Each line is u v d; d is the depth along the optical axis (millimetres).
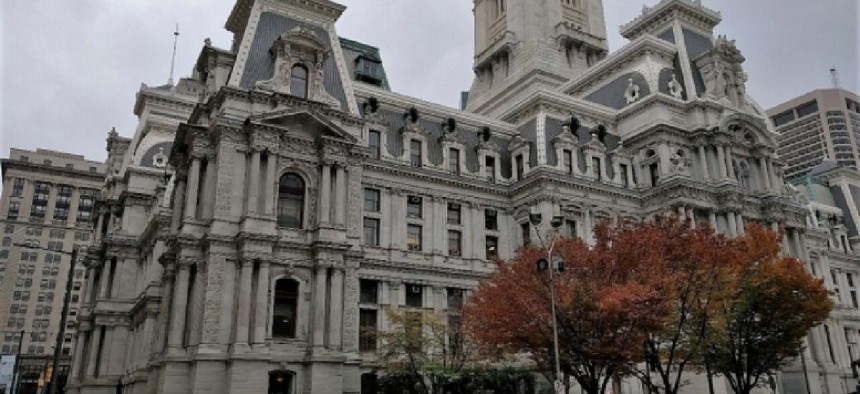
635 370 60562
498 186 94062
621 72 114688
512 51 144250
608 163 100750
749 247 63281
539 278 56344
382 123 88125
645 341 56219
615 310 51406
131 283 105438
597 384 55969
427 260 86062
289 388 67062
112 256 105625
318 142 75500
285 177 74125
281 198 73188
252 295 66938
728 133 103688
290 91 76438
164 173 103688
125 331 103375
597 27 148125
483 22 158000
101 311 102438
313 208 73625
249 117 71062
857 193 161750
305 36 78750
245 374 63594
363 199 84500
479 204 92562
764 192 105875
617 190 97375
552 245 55500
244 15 89000
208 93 80438
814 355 103562
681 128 102250
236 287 67125
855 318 134125
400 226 85500
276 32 81625
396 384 72562
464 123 99250
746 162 107812
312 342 68062
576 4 148375
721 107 106188
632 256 57219
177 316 66312
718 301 59531
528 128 100500
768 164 109188
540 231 88438
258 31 80125
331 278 70938
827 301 65250
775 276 62094
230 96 72875
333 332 69062
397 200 86375
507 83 141000
